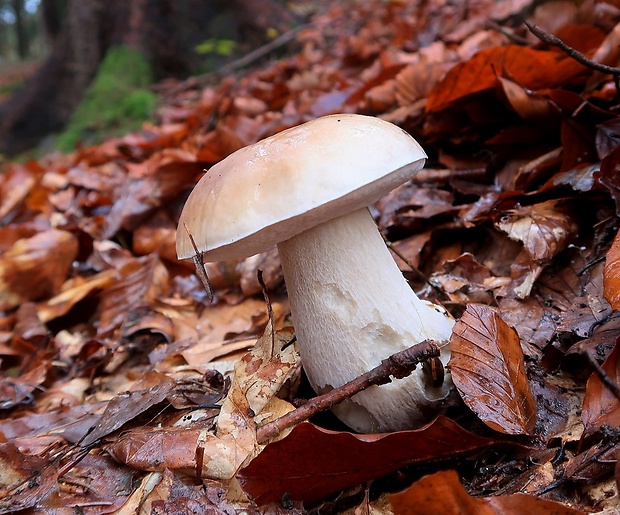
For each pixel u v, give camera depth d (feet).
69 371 1.30
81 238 1.70
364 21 3.22
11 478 0.79
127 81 3.59
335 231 0.72
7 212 2.25
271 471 0.62
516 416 0.65
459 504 0.51
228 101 2.40
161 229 1.66
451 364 0.67
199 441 0.75
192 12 3.75
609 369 0.63
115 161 2.56
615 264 0.66
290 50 3.54
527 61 1.14
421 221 1.19
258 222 0.61
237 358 1.11
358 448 0.60
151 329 1.33
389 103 1.63
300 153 0.62
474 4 2.32
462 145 1.34
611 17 1.30
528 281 0.93
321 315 0.73
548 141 1.18
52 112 4.05
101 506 0.73
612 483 0.57
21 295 1.60
